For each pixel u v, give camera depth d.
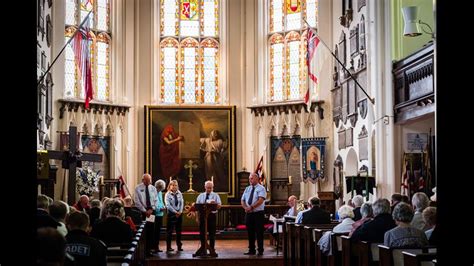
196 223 27.30
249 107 29.25
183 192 28.89
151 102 29.42
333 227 15.43
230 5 29.84
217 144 29.16
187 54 30.02
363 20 22.92
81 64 23.69
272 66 29.47
